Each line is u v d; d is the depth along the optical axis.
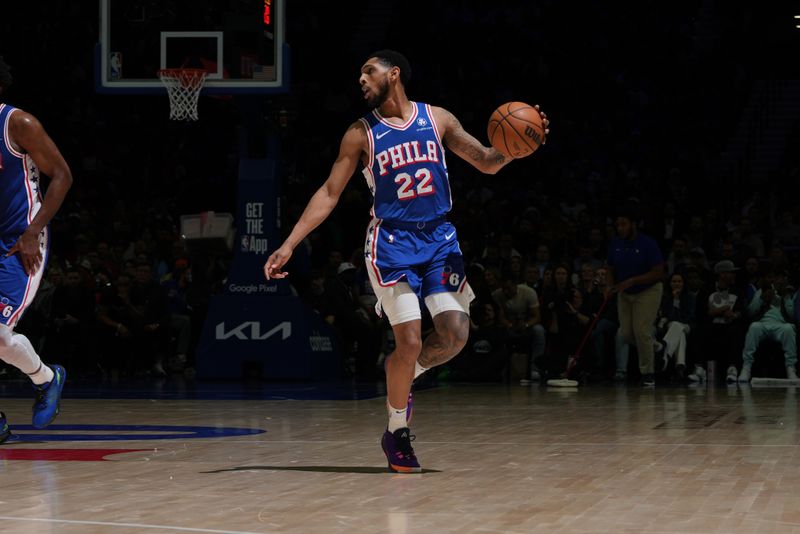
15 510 5.10
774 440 8.03
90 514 4.98
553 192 24.92
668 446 7.69
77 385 15.94
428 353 6.62
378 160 6.51
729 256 17.75
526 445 7.84
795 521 4.75
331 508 5.14
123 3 16.23
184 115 16.17
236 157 25.34
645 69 30.03
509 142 6.36
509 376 17.22
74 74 26.58
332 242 20.27
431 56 30.53
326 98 27.84
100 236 21.78
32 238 7.54
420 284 6.56
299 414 10.78
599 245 19.22
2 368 18.23
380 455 7.30
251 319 16.88
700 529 4.58
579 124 28.20
